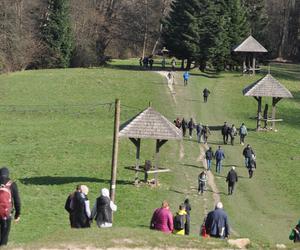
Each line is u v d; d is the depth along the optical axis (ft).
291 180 178.91
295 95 318.45
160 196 151.43
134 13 488.02
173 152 203.92
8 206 65.05
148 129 158.51
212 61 357.00
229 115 269.44
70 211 81.87
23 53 386.93
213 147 214.90
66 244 71.67
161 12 485.97
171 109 271.28
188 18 357.82
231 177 159.84
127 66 402.11
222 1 374.22
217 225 87.30
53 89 305.32
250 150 180.65
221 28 353.92
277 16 556.92
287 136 237.45
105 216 83.10
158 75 339.57
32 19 408.87
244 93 242.99
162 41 418.72
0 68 364.79
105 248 71.87
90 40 424.05
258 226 135.23
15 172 169.58
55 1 399.03
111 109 271.28
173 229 95.86
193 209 144.25
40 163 180.75
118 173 171.12
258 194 163.73
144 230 80.53
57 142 212.02
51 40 399.24
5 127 239.71
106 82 318.04
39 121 253.03
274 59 529.86
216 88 317.83
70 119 256.11
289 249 78.89
